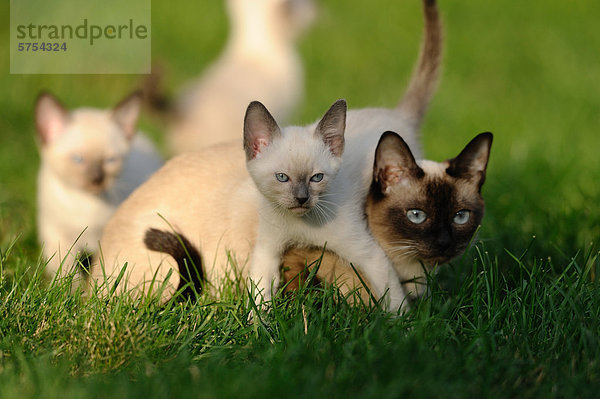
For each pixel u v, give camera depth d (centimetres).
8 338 478
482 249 613
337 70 1477
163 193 600
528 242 665
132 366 459
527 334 491
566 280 542
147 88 932
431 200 538
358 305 513
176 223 589
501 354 459
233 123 963
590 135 1055
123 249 590
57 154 741
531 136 1042
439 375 428
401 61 1512
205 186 593
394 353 444
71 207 747
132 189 775
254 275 540
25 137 1100
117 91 1340
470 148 547
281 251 548
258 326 496
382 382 419
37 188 839
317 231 530
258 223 554
